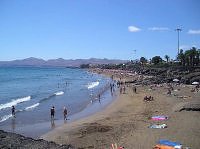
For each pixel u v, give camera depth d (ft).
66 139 90.17
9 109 148.56
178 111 128.67
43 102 177.37
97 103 172.65
